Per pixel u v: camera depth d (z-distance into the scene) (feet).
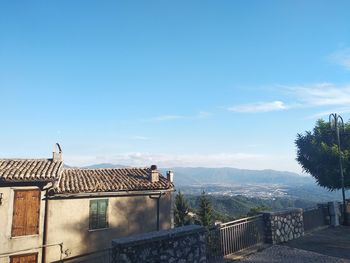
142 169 79.05
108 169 76.38
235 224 37.04
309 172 69.36
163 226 67.62
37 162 62.75
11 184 54.60
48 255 55.98
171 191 68.95
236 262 32.83
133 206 65.10
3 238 53.01
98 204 61.72
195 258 29.25
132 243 24.21
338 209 53.57
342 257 34.73
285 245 39.91
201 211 161.79
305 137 69.97
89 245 59.52
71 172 70.28
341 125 60.34
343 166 60.95
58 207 58.13
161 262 25.94
